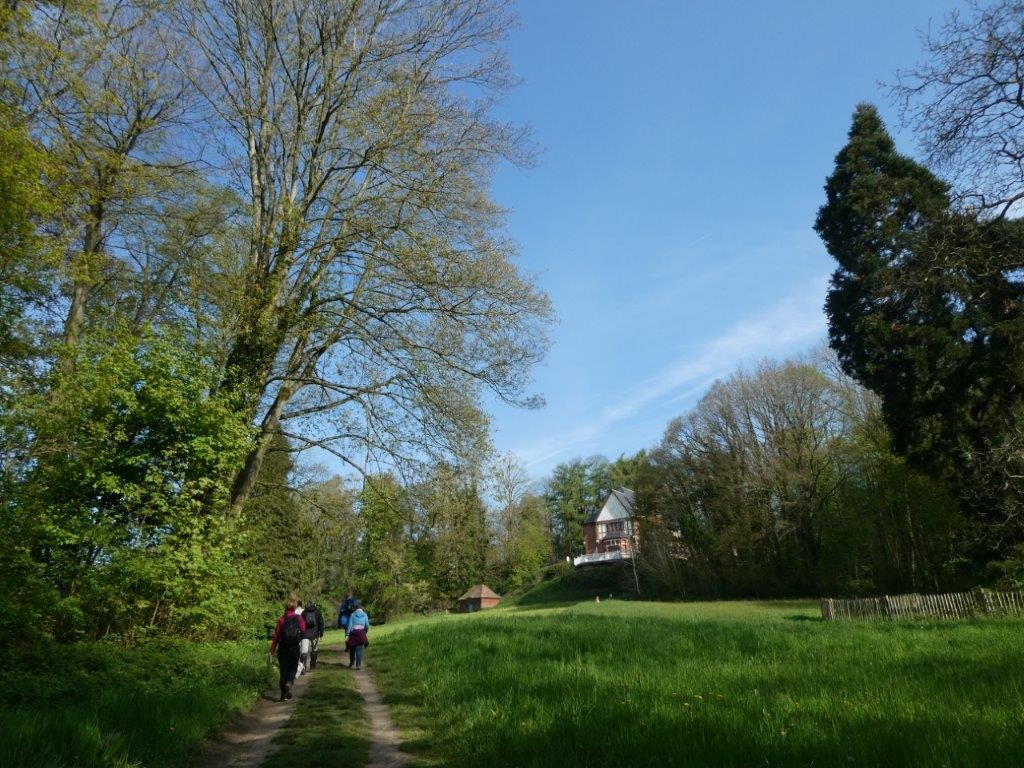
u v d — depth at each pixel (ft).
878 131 107.04
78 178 46.11
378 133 61.82
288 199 64.34
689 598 204.44
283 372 65.72
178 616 45.16
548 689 29.84
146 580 41.78
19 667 31.73
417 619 173.37
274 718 32.37
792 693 26.58
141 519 45.29
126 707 24.18
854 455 151.94
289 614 39.09
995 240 58.49
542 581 287.48
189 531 44.86
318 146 64.59
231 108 64.39
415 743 25.45
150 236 63.77
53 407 40.63
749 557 188.75
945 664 32.63
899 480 130.41
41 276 41.63
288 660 38.09
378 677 47.06
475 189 63.41
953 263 60.34
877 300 72.79
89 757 18.29
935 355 91.20
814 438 175.22
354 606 60.49
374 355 64.75
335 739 26.27
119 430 44.19
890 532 145.48
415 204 62.28
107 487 42.60
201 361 50.29
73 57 42.63
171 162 62.18
